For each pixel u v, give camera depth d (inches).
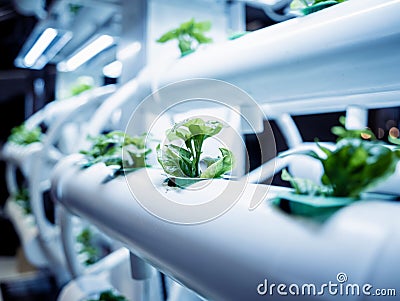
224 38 52.1
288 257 9.9
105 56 102.2
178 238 13.6
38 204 65.1
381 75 19.1
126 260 42.2
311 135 50.6
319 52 17.6
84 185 24.3
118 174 22.7
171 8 48.8
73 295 37.1
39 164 64.6
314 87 23.7
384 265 8.4
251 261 10.7
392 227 9.1
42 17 81.7
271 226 11.0
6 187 165.0
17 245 156.5
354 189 11.8
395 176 16.9
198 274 12.4
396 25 14.4
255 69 21.3
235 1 51.9
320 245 9.6
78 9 77.2
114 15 76.3
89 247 57.0
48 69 147.3
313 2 20.5
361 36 15.5
